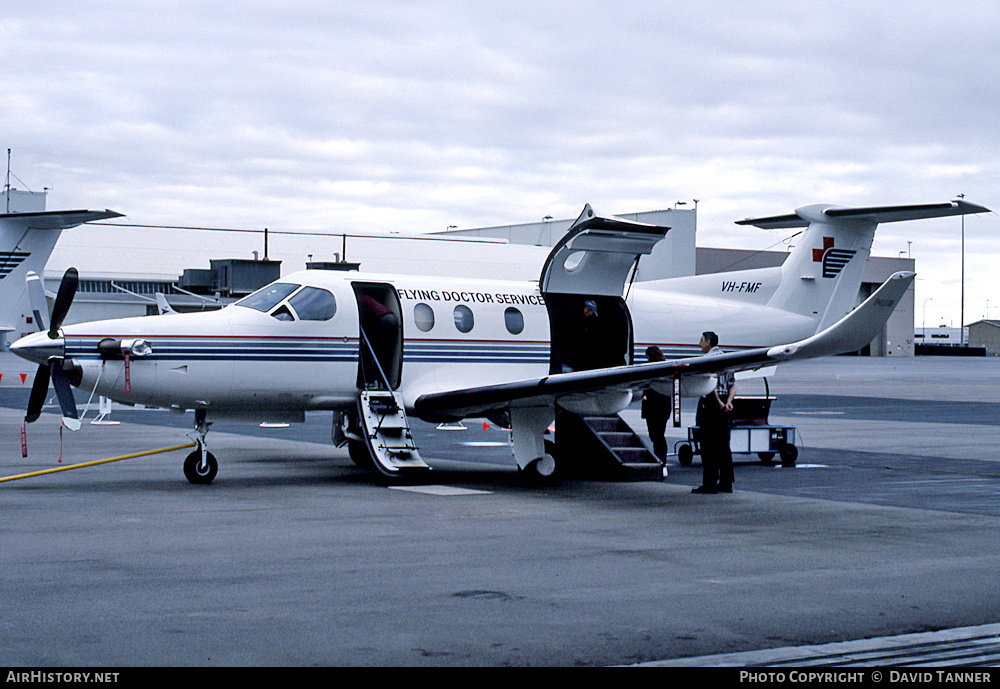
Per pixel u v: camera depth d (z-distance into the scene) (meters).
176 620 6.43
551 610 6.79
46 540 9.07
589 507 11.52
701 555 8.72
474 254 68.75
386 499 11.98
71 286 12.52
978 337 139.62
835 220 18.11
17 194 66.62
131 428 22.38
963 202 16.31
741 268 75.62
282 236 70.31
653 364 11.89
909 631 6.39
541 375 15.47
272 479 13.82
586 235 14.57
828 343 11.20
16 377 42.06
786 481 14.11
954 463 16.39
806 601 7.10
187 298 50.47
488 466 15.73
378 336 14.25
